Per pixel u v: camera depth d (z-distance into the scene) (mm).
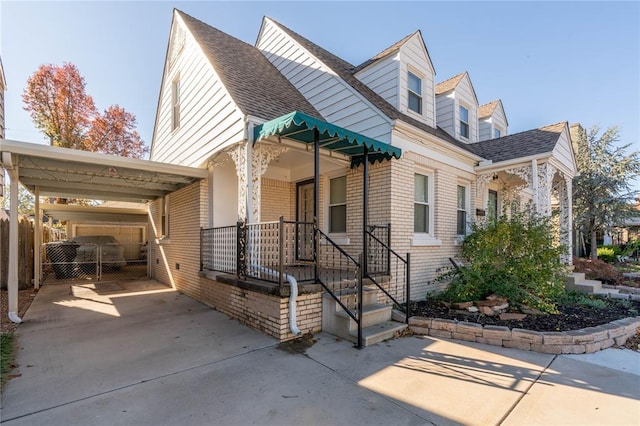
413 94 8125
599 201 14523
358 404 2850
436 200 7301
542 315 5211
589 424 2568
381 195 6352
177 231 8594
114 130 19172
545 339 4137
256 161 5566
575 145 15711
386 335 4613
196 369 3564
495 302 5438
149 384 3207
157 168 6535
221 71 6680
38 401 2869
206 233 6930
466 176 8328
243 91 6367
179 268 8352
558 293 5883
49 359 3826
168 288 8812
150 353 4027
